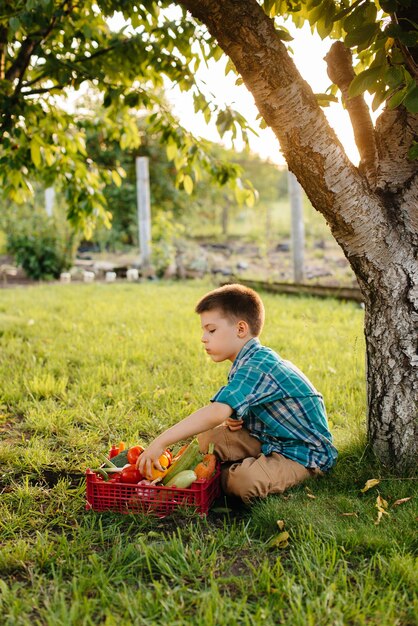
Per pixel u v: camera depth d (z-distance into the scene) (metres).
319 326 7.55
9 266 18.31
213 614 2.07
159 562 2.39
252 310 3.15
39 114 5.72
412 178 3.17
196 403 4.49
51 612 2.08
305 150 3.00
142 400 4.68
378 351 3.26
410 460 3.19
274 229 23.14
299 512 2.74
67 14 4.90
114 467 3.10
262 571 2.33
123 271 16.25
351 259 3.24
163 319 8.42
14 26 4.04
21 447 3.78
